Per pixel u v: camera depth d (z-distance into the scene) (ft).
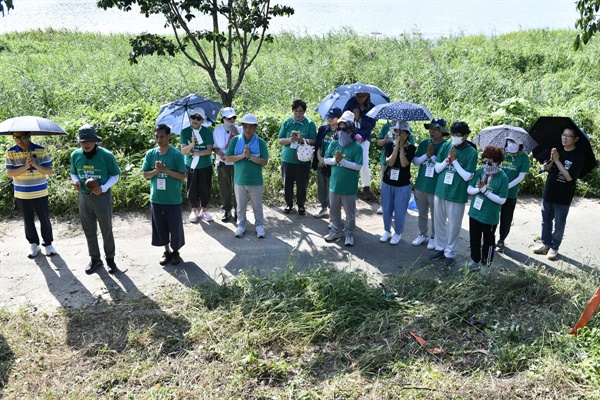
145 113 38.86
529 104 44.32
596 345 18.47
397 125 26.30
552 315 20.63
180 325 20.48
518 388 16.87
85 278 23.97
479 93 50.90
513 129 25.54
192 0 32.30
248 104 47.70
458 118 44.01
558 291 22.18
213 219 30.81
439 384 17.12
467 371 17.98
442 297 21.94
